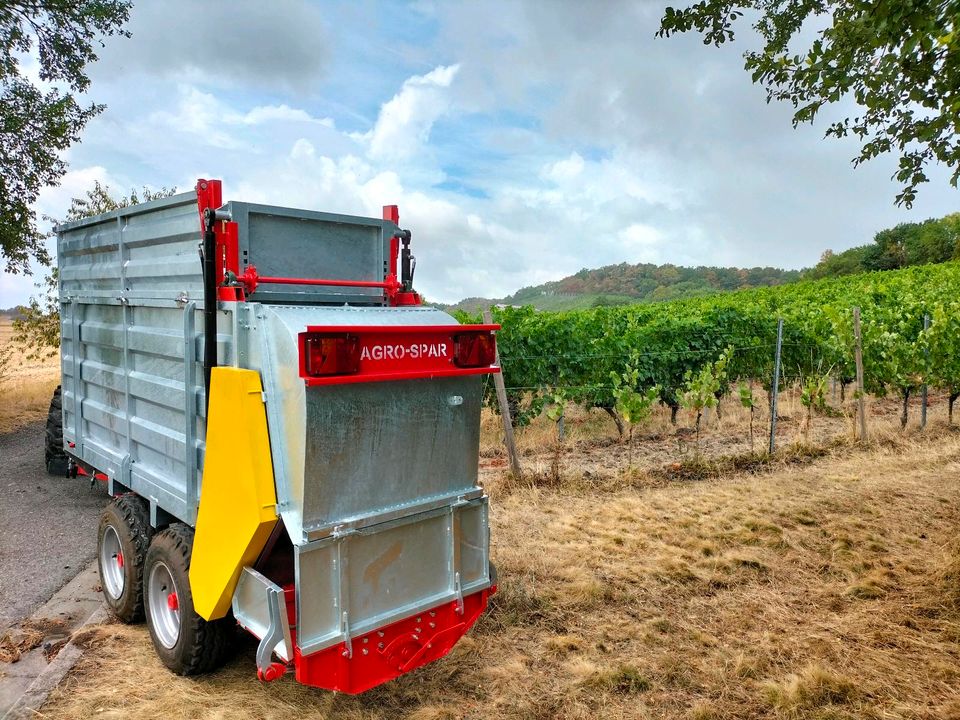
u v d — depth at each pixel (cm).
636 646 420
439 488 353
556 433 884
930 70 393
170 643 380
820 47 435
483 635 432
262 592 299
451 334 343
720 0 498
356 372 297
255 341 323
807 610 466
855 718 344
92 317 532
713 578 514
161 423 418
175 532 376
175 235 391
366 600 317
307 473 294
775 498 706
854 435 965
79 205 1477
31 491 793
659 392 1132
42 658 412
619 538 596
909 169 455
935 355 1013
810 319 1438
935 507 661
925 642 417
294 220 387
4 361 1377
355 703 358
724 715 350
